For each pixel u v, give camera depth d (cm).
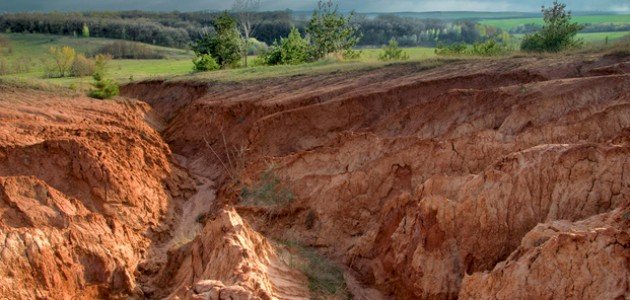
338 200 2391
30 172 2548
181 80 5338
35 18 15550
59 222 2123
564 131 2275
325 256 2192
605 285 1278
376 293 1925
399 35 14262
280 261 1905
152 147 3133
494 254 1748
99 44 13450
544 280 1372
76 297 1922
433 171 2312
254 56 10469
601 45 4231
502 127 2581
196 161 3612
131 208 2547
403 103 3262
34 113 3659
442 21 15225
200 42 8119
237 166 3147
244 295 1477
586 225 1499
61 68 8450
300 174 2614
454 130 2700
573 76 3231
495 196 1811
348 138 2639
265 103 3581
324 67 4797
